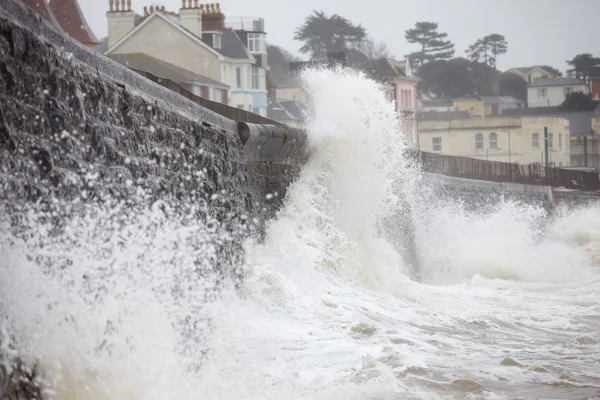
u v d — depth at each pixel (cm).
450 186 7700
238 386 2112
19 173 1833
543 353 2814
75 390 1802
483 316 3691
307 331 2864
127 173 2489
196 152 3253
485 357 2683
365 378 2264
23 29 1928
